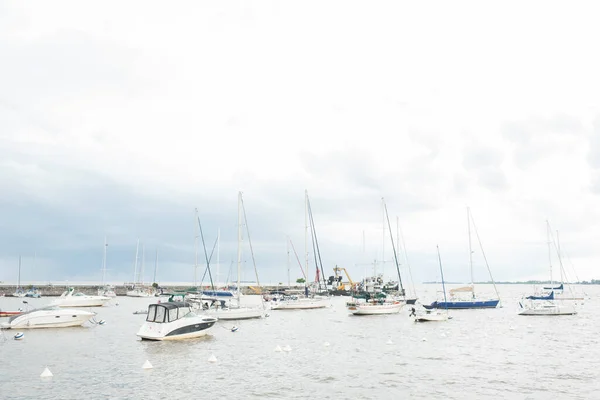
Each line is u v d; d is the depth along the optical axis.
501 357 37.25
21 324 53.16
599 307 109.81
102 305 97.75
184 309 46.84
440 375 30.52
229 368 32.38
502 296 175.00
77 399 24.52
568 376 30.42
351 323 65.56
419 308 99.31
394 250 111.56
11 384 27.59
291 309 94.19
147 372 30.95
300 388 27.05
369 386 27.56
